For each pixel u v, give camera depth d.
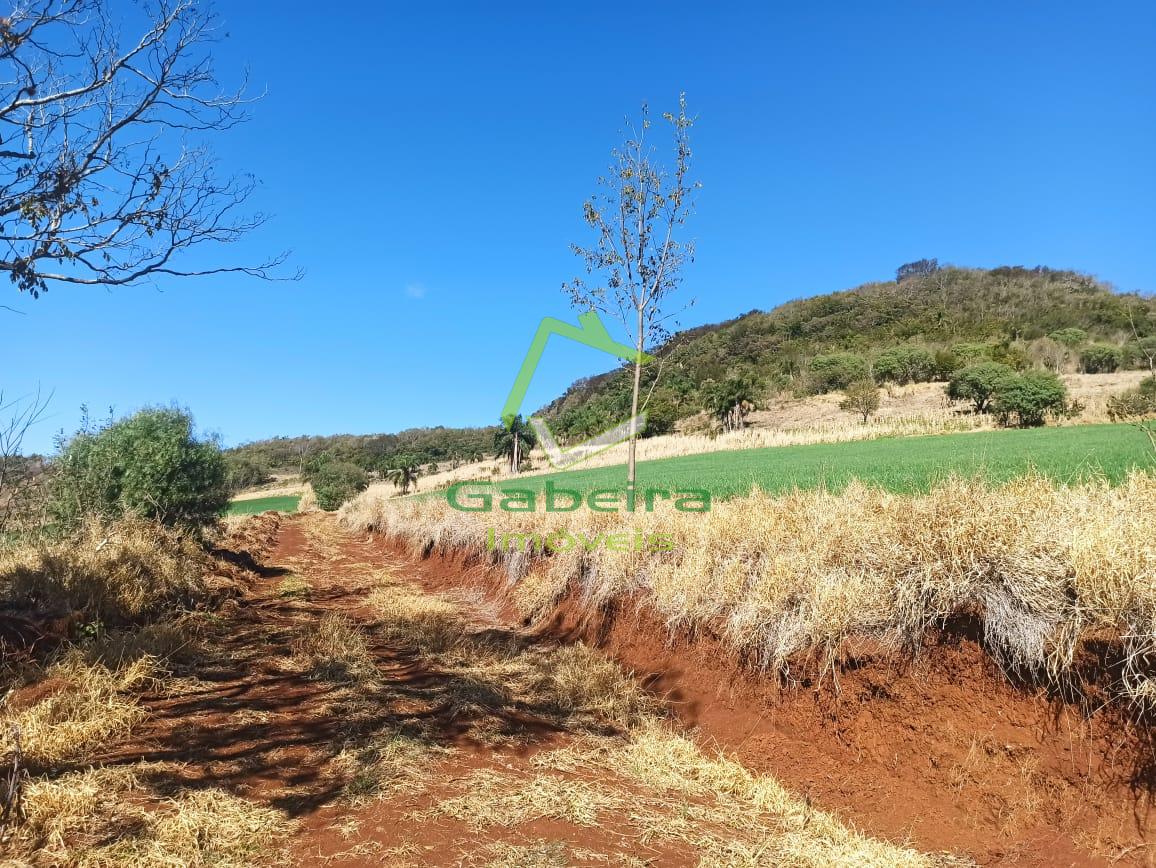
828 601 4.79
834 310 108.81
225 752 4.05
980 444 23.67
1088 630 3.72
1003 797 3.68
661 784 4.23
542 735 4.94
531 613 8.78
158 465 10.84
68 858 2.71
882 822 3.85
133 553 7.65
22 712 4.00
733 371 91.06
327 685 5.61
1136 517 4.27
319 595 10.93
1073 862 3.29
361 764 3.99
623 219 9.91
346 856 2.96
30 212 3.84
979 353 60.19
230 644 6.88
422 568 14.53
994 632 4.05
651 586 6.87
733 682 5.45
